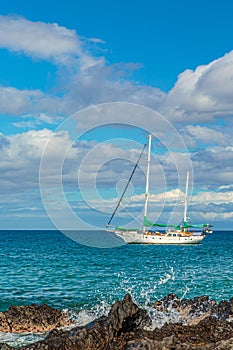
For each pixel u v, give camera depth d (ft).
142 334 53.98
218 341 51.47
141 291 106.73
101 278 130.52
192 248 317.42
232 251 284.82
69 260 197.36
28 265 171.63
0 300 95.66
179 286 114.01
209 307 76.69
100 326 54.49
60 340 51.98
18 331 69.92
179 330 55.93
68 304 91.09
